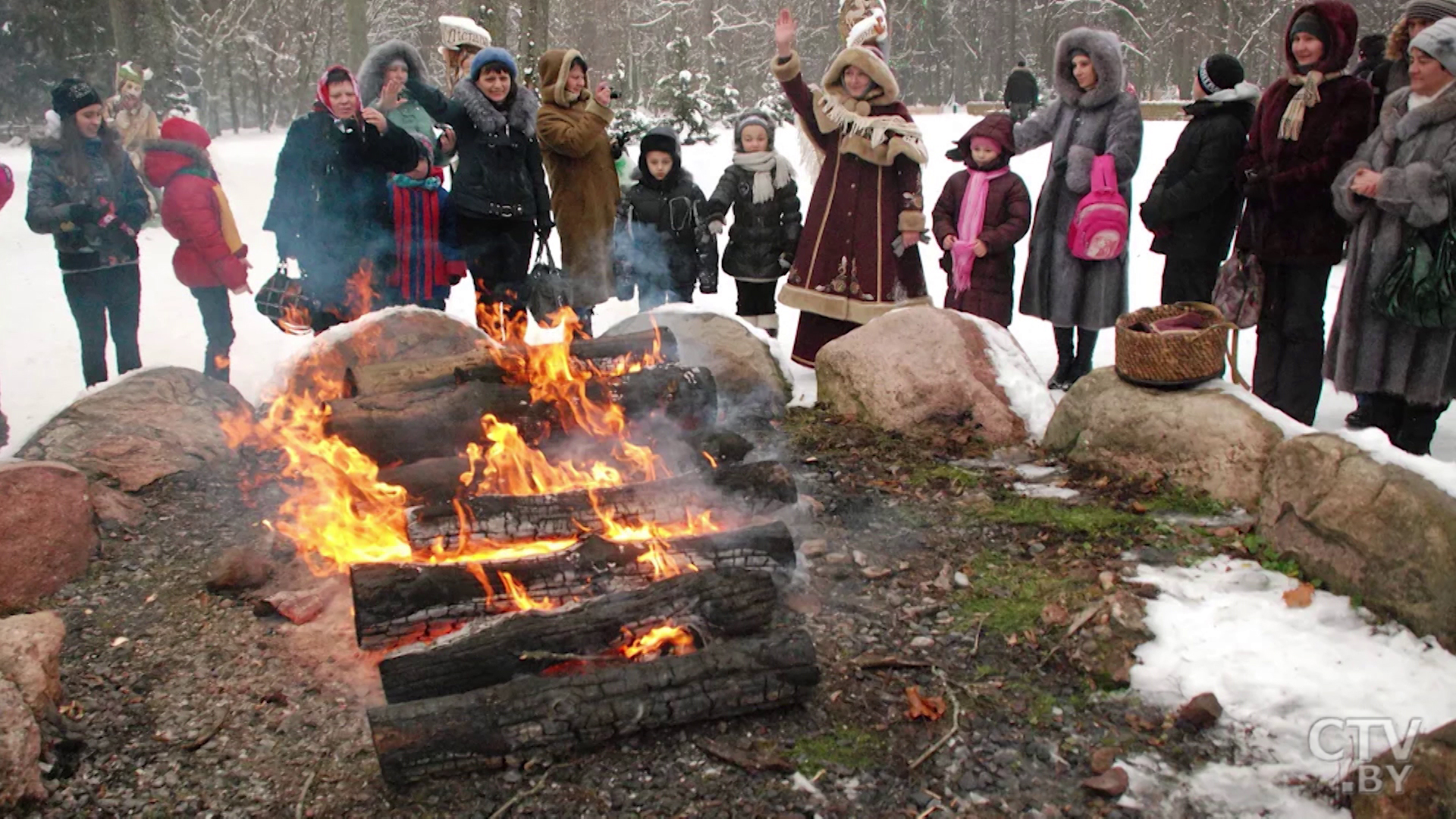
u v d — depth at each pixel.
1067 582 3.61
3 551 3.59
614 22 46.50
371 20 43.56
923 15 45.25
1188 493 4.23
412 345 5.22
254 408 5.18
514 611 3.30
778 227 6.70
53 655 2.97
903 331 5.46
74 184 5.37
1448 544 3.08
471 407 4.19
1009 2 43.31
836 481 4.67
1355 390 4.67
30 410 5.74
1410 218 4.27
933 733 2.91
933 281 9.41
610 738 2.86
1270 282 4.93
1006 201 5.97
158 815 2.62
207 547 4.04
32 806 2.63
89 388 4.70
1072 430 4.77
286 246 5.59
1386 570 3.23
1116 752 2.81
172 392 4.77
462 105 5.89
